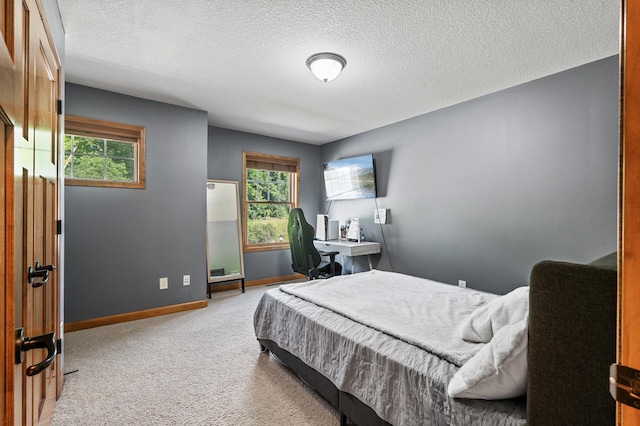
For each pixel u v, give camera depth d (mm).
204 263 3568
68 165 2828
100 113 2934
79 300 2820
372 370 1381
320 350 1698
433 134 3586
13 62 677
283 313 2090
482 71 2582
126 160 3150
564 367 801
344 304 1962
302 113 3699
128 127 3080
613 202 2326
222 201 4273
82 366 2148
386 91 3018
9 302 634
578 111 2486
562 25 1942
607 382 735
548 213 2658
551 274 825
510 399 1008
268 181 4871
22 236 823
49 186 1454
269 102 3322
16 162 693
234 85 2881
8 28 655
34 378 1166
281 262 4910
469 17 1872
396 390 1266
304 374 1858
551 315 824
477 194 3158
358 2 1742
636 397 421
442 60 2402
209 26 1977
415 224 3785
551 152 2635
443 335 1458
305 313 1896
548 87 2656
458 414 1031
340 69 2404
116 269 3008
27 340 726
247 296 4012
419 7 1784
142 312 3141
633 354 430
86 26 1970
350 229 4500
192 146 3490
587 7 1768
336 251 4043
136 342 2555
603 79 2365
